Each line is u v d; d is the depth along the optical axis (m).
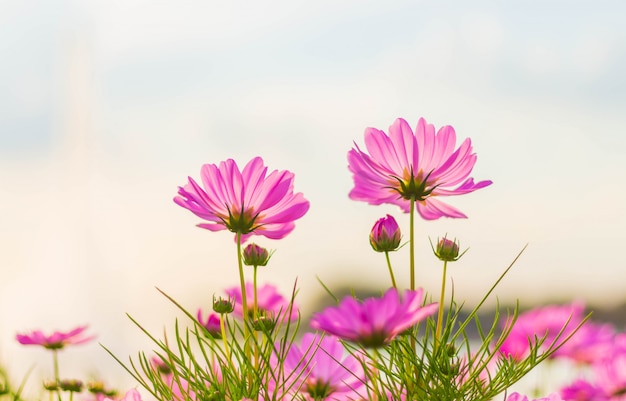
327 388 0.84
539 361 0.81
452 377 0.81
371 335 0.72
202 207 0.83
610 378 1.06
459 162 0.82
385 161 0.83
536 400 0.85
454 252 0.82
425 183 0.83
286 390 0.81
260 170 0.83
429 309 0.71
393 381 0.80
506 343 0.89
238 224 0.83
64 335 1.01
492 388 0.81
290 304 0.80
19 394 1.00
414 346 0.80
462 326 0.81
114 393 1.01
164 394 0.82
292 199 0.84
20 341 1.01
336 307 0.73
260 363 0.81
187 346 0.82
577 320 1.09
